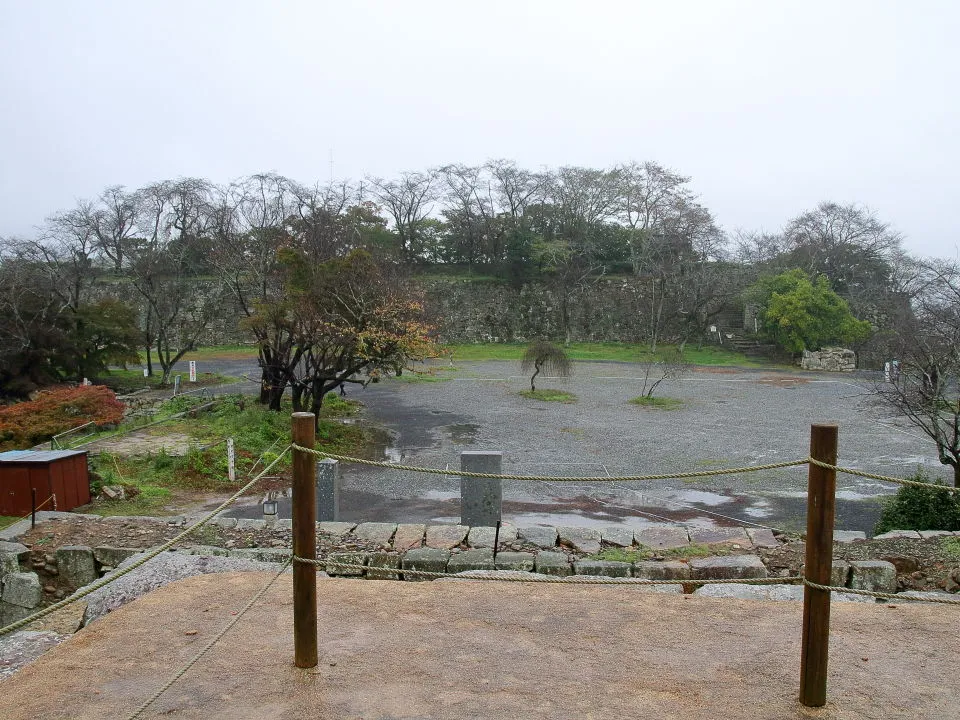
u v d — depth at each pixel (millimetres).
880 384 32094
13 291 29953
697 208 62844
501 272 66500
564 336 63188
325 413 28188
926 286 37844
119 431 21500
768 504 15992
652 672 3719
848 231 63312
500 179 69000
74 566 8523
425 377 41000
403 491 16875
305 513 3693
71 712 3309
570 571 7766
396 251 61438
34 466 13914
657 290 59344
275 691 3504
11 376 29141
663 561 8023
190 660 3832
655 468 19734
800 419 27938
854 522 14820
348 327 22531
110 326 34188
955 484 13516
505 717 3250
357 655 3938
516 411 29922
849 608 4703
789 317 48562
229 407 25484
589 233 67938
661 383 38938
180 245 57875
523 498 16391
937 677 3664
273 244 31828
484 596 4957
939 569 7570
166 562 6395
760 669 3752
